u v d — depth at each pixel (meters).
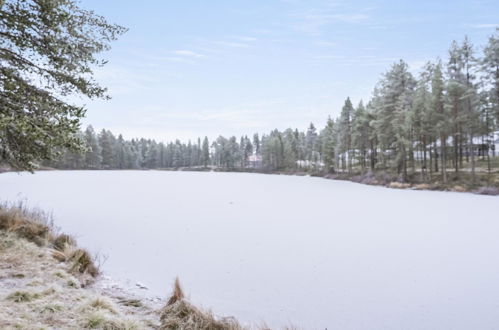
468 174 27.88
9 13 4.45
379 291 4.80
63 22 5.04
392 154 36.69
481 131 28.30
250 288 4.95
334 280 5.30
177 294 4.16
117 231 9.30
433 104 28.09
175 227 10.02
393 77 34.09
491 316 3.93
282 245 7.74
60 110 4.87
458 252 6.93
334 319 3.88
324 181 41.44
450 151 36.25
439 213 12.60
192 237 8.60
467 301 4.39
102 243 7.84
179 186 30.08
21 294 3.54
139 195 20.62
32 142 5.91
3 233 6.41
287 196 20.61
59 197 18.27
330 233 9.13
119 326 3.15
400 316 3.95
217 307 4.23
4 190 21.94
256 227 10.09
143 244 7.78
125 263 6.21
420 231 9.22
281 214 12.86
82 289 4.36
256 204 16.27
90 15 5.61
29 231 6.91
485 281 5.17
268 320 3.86
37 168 7.25
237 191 24.72
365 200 17.89
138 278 5.36
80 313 3.33
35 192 20.86
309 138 80.19
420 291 4.78
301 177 55.34
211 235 8.87
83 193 20.94
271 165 88.75
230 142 103.88
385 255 6.80
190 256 6.76
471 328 3.62
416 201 17.08
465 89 26.39
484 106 27.55
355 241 8.11
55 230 8.48
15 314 3.05
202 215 12.59
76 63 5.57
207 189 26.66
